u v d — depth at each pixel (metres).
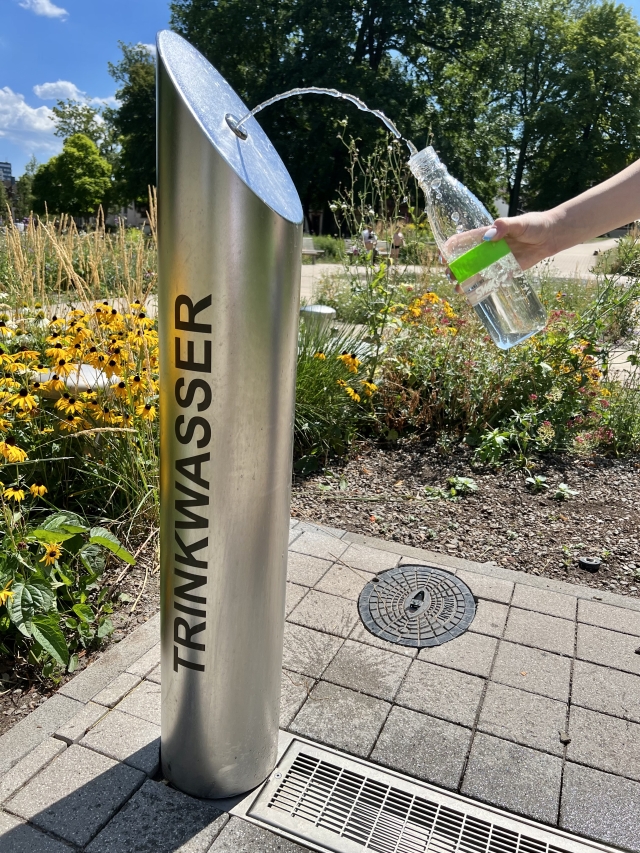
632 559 1.92
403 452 2.70
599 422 2.83
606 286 3.19
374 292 3.10
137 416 1.92
